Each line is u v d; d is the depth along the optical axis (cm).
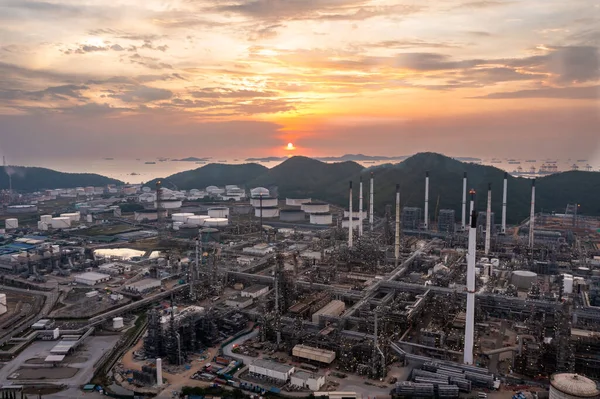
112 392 13138
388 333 16688
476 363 14550
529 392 12800
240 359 15062
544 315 17088
